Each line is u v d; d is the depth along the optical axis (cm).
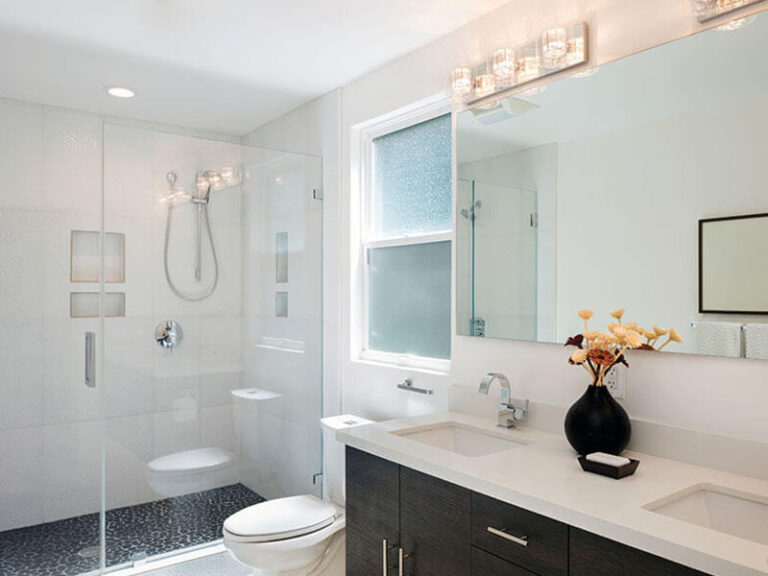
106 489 265
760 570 96
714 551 104
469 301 230
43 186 324
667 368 167
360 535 193
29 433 320
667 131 168
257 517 239
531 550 136
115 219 265
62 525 322
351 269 297
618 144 180
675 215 166
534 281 204
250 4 213
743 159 152
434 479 163
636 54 175
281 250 309
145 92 305
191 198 286
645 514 122
